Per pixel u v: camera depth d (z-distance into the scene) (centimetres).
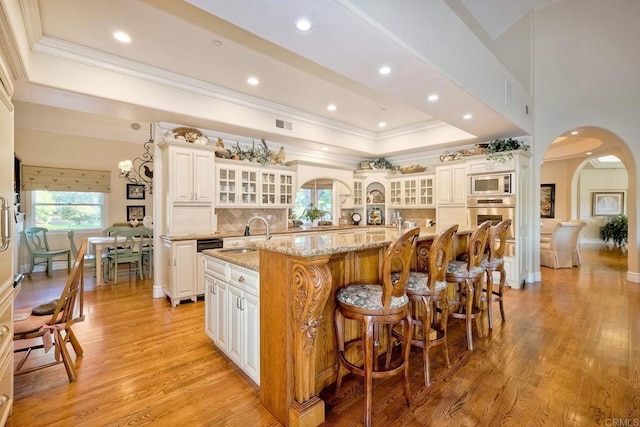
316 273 162
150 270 564
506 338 287
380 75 275
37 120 587
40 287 475
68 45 300
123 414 183
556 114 509
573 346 268
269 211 566
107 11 255
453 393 202
